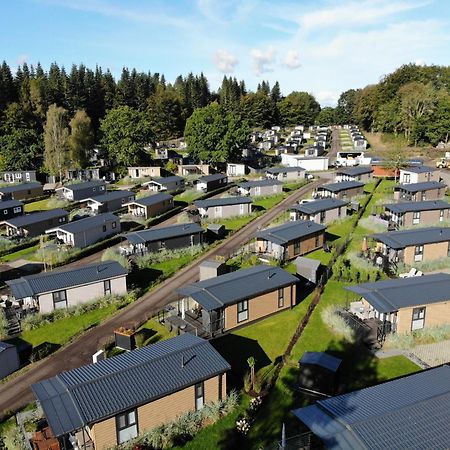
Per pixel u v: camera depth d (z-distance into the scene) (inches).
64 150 4977.9
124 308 1829.5
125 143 5014.8
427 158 5216.5
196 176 4805.6
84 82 6766.7
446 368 1086.4
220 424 1092.5
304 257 2111.2
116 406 991.0
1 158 5132.9
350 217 2952.8
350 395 973.8
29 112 6151.6
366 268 2048.5
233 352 1437.0
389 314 1472.7
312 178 4507.9
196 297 1519.4
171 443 1026.7
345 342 1441.9
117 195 3708.2
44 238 2896.2
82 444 1007.6
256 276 1688.0
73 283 1845.5
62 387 1038.4
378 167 4463.6
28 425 1103.6
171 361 1147.9
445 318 1515.7
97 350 1510.8
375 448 808.9
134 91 7258.9
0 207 3440.0
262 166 5265.8
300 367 1213.1
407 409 904.9
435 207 2694.4
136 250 2415.1
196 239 2586.1
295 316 1660.9
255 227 2930.6
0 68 6491.1
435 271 2052.2
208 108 5059.1
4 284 2208.4
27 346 1530.5
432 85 6815.9
